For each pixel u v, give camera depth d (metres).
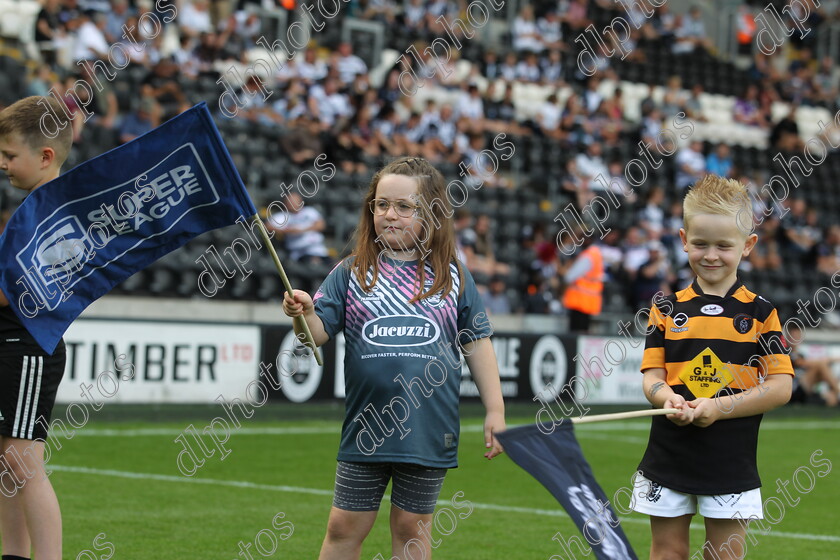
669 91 33.19
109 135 21.95
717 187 6.48
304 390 18.97
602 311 24.72
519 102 31.38
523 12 32.66
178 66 24.20
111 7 23.83
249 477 12.66
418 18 31.38
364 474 6.15
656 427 6.46
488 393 6.34
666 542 6.46
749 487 6.32
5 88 21.78
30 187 7.16
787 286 28.80
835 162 35.72
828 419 22.64
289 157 24.42
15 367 6.76
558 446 5.60
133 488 11.62
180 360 17.75
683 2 42.00
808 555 9.48
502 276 25.12
